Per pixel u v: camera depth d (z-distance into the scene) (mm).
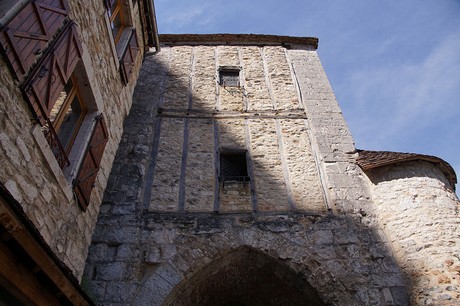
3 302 3059
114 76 6469
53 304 3393
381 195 7301
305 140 8688
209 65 11156
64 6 4434
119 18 7391
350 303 5965
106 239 6637
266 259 6617
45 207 4156
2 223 2533
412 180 7320
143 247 6559
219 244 6621
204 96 9938
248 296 7531
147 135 8578
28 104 3711
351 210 7188
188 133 8797
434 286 5836
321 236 6785
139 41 8211
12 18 3406
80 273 5086
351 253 6543
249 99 9898
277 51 11836
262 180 7781
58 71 4254
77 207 5031
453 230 6418
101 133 5660
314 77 10656
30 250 2826
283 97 9953
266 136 8781
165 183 7656
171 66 11039
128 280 6141
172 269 6289
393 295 6016
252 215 7125
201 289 6875
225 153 8430
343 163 8078
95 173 5465
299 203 7355
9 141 3473
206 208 7234
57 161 4449
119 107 6820
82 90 5340
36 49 3797
